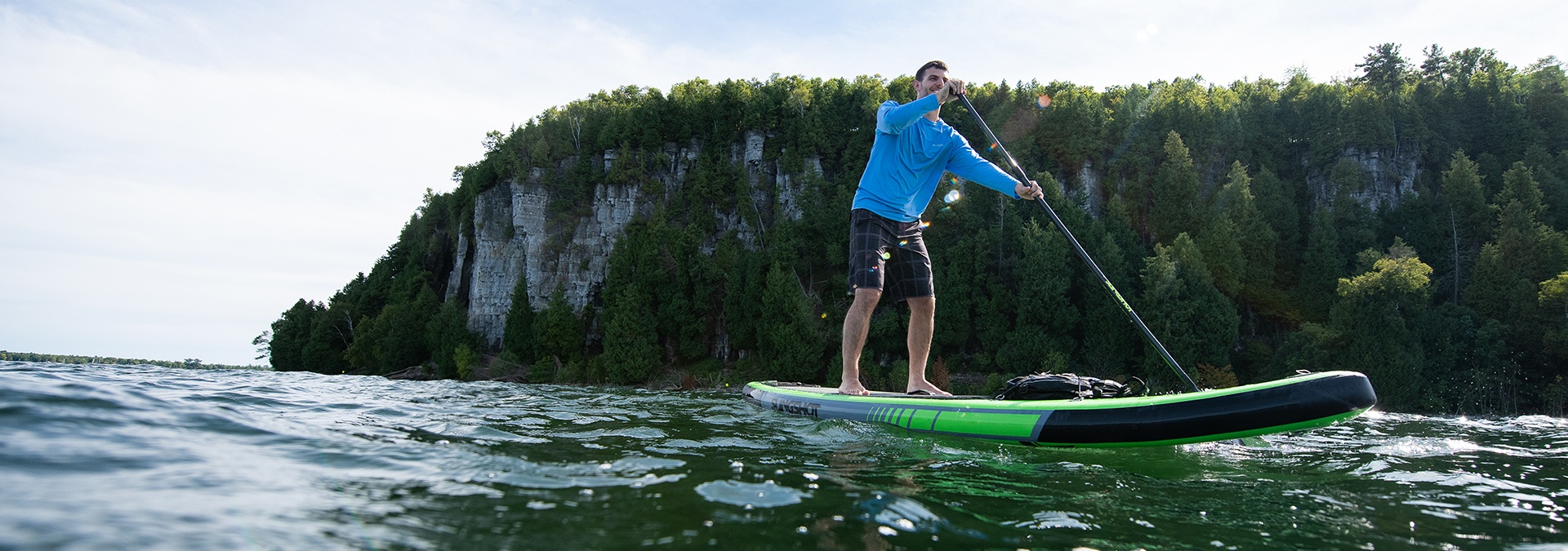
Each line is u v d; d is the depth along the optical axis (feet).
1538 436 16.22
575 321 147.02
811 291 146.10
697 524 5.48
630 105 206.90
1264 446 11.86
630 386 132.98
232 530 4.76
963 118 171.22
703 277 147.13
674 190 184.03
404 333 170.09
